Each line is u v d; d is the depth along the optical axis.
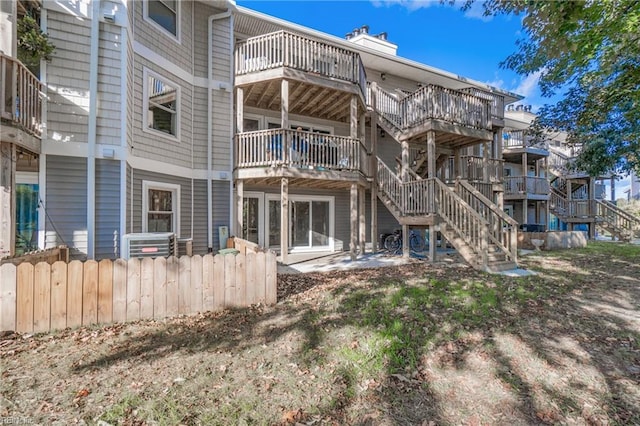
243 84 9.84
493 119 13.62
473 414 2.67
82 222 6.71
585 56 5.59
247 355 3.59
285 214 9.39
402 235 11.52
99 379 3.05
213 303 5.04
